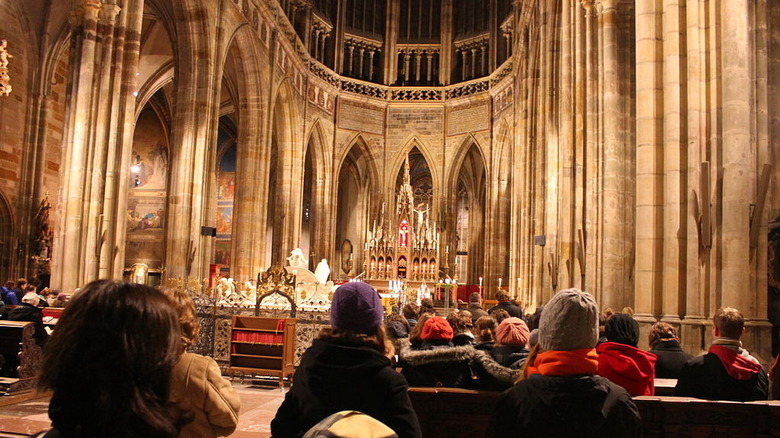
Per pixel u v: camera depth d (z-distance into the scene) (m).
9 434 8.45
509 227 45.84
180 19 28.38
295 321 15.03
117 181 21.19
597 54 18.78
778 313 12.19
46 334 11.34
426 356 6.33
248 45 34.03
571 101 20.53
